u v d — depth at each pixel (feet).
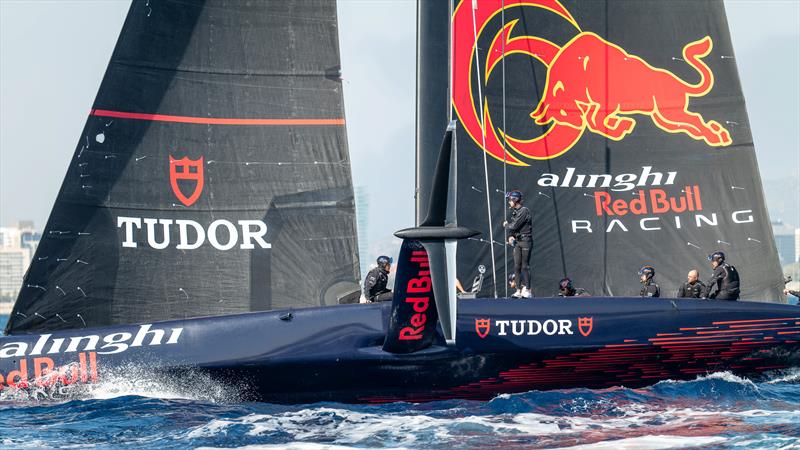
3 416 98.48
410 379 107.96
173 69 117.39
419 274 100.78
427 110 129.59
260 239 118.01
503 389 110.63
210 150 117.80
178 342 106.22
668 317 112.47
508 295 130.41
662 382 113.80
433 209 96.22
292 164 119.75
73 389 104.58
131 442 89.10
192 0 118.42
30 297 112.16
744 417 99.45
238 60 119.44
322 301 118.83
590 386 112.47
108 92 115.34
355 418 98.32
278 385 106.42
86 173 114.01
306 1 121.60
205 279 116.26
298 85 120.78
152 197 115.65
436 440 90.12
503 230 131.13
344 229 120.37
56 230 112.98
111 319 113.80
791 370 116.57
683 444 88.53
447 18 130.11
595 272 132.46
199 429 92.94
